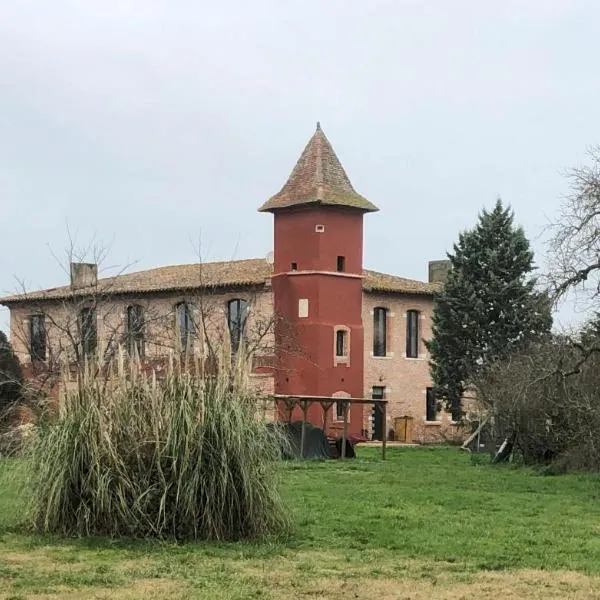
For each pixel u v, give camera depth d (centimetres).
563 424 3316
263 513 1536
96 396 1533
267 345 5138
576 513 2020
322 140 5816
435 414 6278
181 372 1556
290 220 5672
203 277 5700
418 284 6419
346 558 1421
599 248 2933
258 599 1152
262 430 1564
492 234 5769
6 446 1636
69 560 1353
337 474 2988
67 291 5481
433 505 2125
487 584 1260
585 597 1194
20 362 4819
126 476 1491
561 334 3369
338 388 5572
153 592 1174
